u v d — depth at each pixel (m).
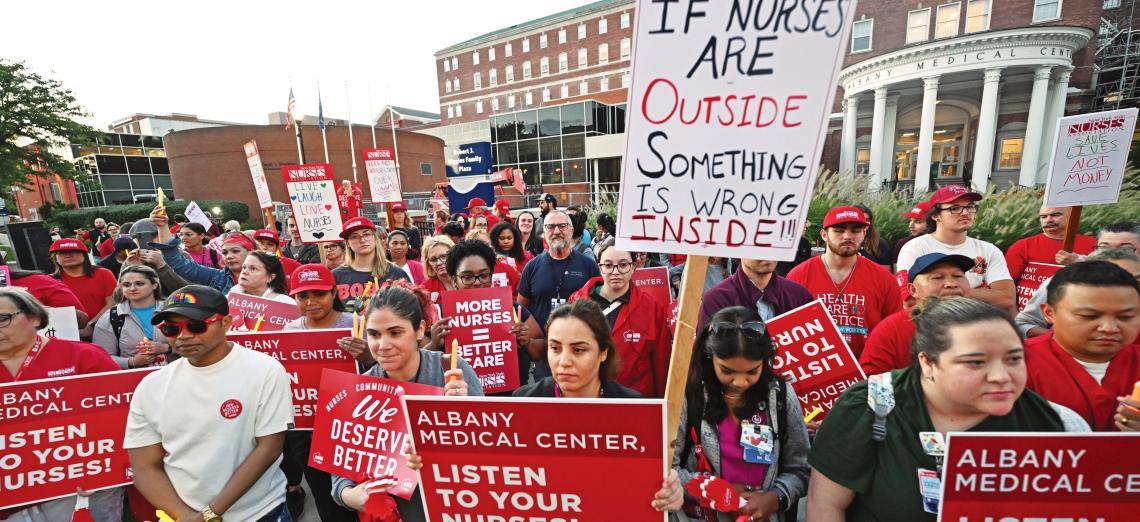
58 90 28.08
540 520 1.59
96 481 2.30
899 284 3.21
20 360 2.35
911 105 20.42
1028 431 1.36
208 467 1.97
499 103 48.22
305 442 2.76
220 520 1.94
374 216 23.58
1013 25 18.64
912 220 5.45
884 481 1.41
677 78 1.42
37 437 2.20
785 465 1.99
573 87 43.47
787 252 1.41
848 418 1.48
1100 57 19.27
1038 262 4.00
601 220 7.84
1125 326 1.66
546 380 2.16
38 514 2.25
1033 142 16.30
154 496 1.98
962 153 20.38
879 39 20.61
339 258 5.12
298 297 2.98
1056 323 1.83
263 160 29.30
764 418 1.94
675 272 4.78
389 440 2.03
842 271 3.24
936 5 19.44
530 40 45.19
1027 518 1.29
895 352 2.41
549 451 1.54
